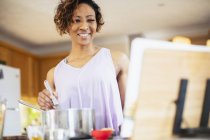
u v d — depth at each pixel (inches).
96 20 46.6
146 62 25.1
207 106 27.4
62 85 44.3
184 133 26.4
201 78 27.2
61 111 34.1
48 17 149.7
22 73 178.4
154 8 144.3
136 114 25.0
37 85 192.9
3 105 37.1
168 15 155.1
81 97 42.8
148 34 183.9
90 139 33.8
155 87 25.5
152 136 25.4
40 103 43.9
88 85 42.9
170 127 26.1
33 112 50.8
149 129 25.3
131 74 25.4
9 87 141.5
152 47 25.3
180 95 26.1
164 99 25.8
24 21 155.3
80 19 44.3
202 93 27.3
